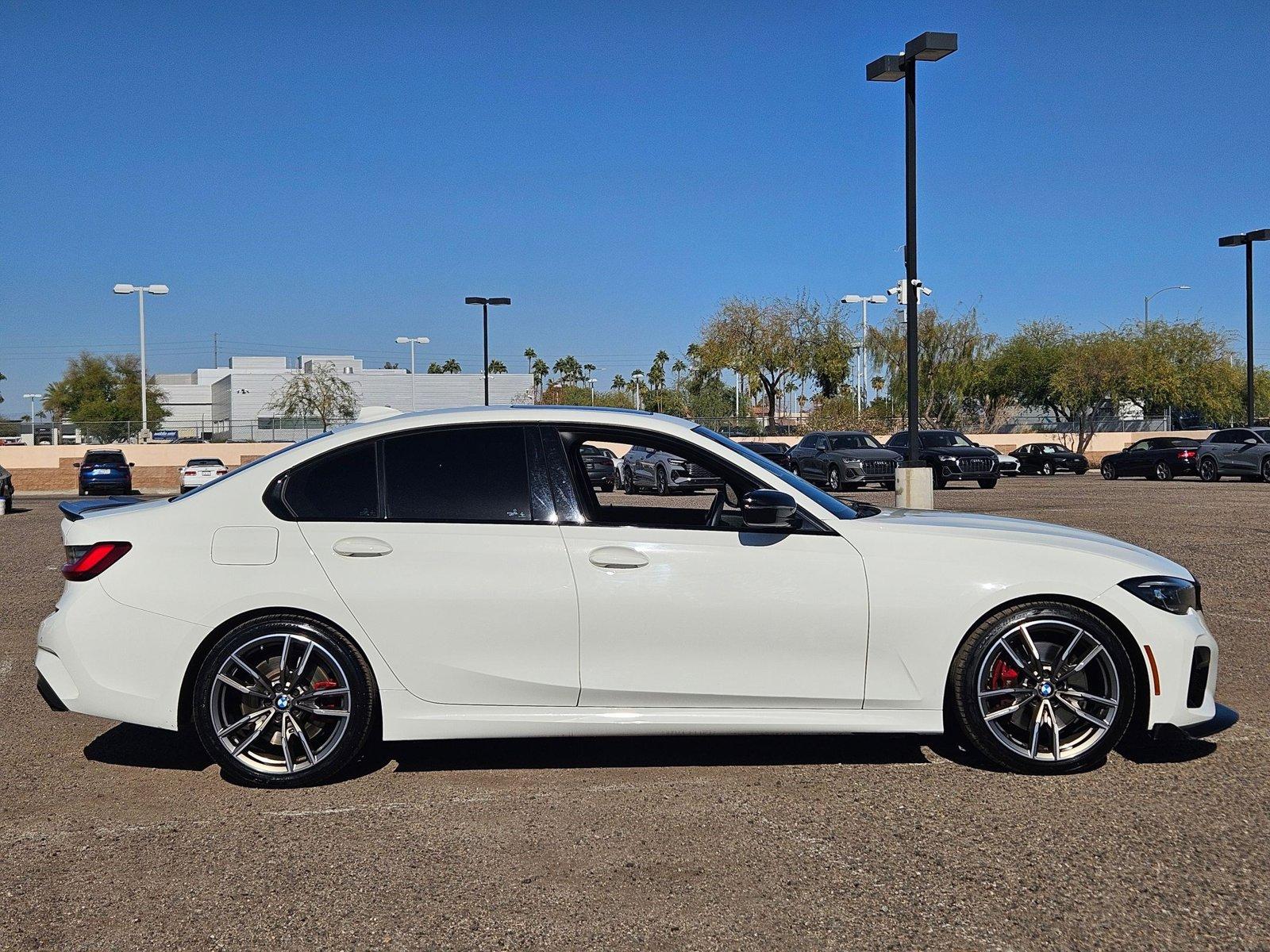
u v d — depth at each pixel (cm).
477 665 491
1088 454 5256
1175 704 497
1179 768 509
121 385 8288
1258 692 648
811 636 492
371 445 511
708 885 384
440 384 8338
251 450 4612
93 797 486
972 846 416
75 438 5403
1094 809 454
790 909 363
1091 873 389
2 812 467
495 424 516
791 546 497
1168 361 5506
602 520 506
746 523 483
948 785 488
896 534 504
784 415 5897
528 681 491
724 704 495
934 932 346
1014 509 2027
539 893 379
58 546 1669
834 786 488
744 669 493
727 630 491
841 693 495
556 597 489
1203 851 407
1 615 985
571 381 9200
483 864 405
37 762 540
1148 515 1842
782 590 491
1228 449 3111
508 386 8500
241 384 8006
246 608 489
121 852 421
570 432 516
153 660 489
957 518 553
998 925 350
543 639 491
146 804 477
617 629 490
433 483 505
